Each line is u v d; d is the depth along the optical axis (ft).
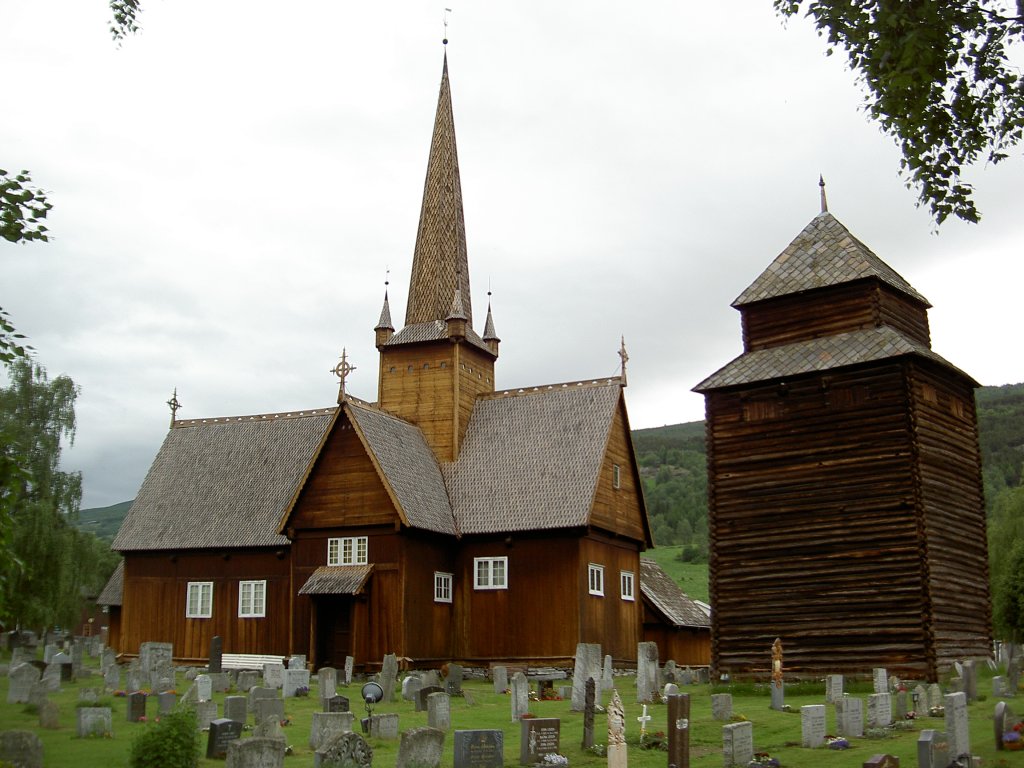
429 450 178.70
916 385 131.03
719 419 141.79
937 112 72.79
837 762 79.77
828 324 140.67
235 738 82.43
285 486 184.75
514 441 176.04
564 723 102.53
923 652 121.60
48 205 63.57
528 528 161.48
